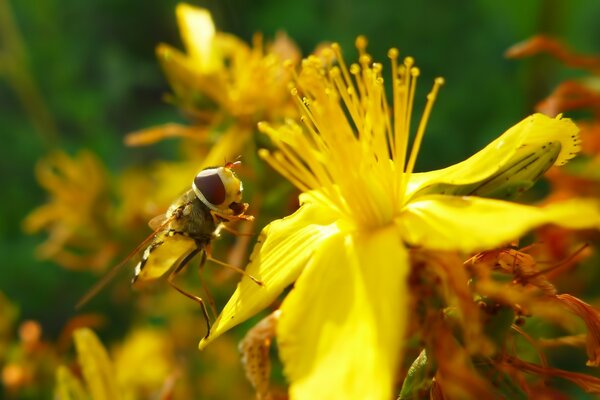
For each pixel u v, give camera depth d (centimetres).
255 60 12
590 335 9
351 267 8
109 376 10
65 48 23
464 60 20
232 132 12
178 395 13
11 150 24
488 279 8
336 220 9
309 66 9
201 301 10
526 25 14
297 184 9
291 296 8
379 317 8
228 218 10
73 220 14
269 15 21
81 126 23
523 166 9
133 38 25
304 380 8
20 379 13
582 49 19
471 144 18
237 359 14
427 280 8
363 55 9
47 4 23
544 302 9
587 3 18
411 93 9
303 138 9
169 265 10
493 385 9
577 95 12
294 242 9
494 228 8
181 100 12
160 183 13
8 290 21
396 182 9
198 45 12
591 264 11
